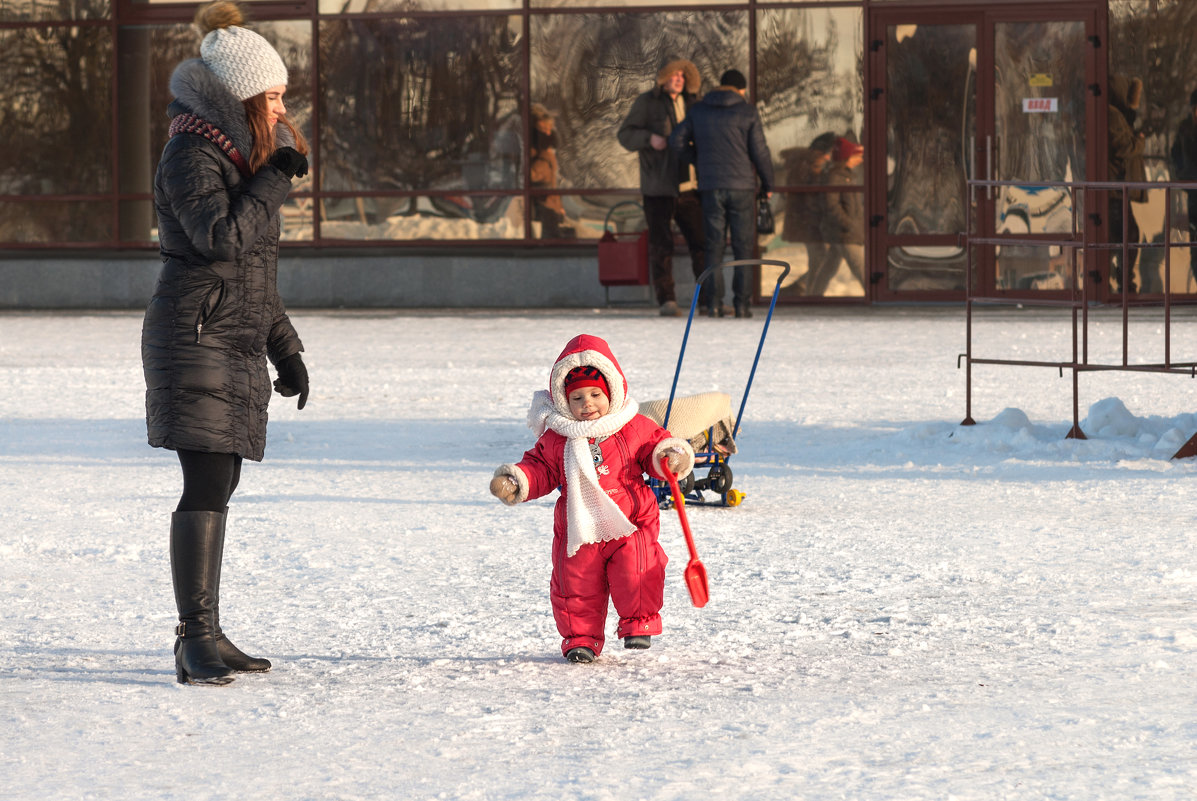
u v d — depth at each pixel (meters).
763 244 37.06
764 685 7.74
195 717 7.30
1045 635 8.66
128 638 8.92
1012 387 21.27
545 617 9.30
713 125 31.98
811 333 29.50
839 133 36.78
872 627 8.92
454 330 31.02
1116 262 36.47
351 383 22.53
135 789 6.28
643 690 7.68
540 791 6.17
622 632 8.40
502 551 11.38
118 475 15.16
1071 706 7.29
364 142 38.16
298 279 38.19
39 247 39.00
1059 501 13.21
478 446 16.91
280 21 38.03
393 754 6.69
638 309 36.50
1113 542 11.38
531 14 37.44
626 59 37.28
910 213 36.75
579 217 37.72
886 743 6.76
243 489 14.25
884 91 36.53
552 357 25.81
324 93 38.12
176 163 7.90
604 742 6.82
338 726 7.12
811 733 6.92
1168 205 16.50
